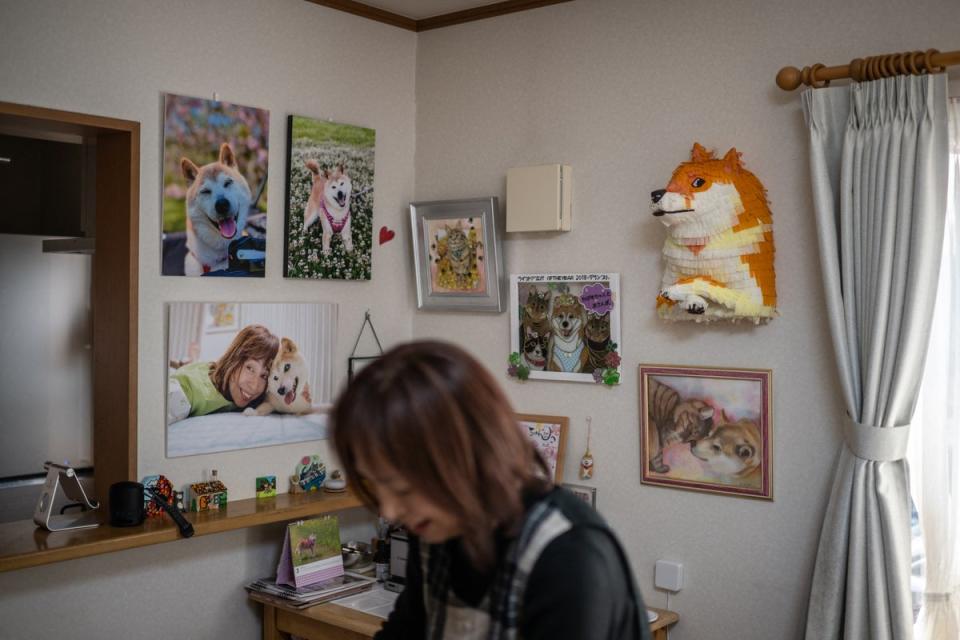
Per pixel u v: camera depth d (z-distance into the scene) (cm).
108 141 287
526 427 330
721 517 288
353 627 281
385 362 113
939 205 243
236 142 302
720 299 274
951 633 251
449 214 345
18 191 467
